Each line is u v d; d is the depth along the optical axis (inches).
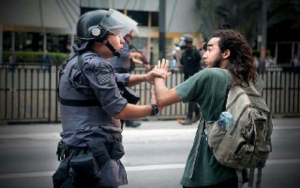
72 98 177.6
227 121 171.0
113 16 182.1
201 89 180.5
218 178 177.6
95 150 173.2
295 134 582.6
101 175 173.6
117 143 182.5
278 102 786.8
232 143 169.8
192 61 611.2
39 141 512.4
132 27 184.9
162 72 192.7
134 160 439.8
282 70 828.6
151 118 644.7
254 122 169.9
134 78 198.7
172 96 181.2
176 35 2030.0
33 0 1988.2
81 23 182.1
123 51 512.4
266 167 420.8
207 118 181.2
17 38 2026.3
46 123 600.7
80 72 175.0
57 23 2000.5
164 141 532.1
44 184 357.4
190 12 2027.6
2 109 684.1
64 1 1974.7
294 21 2245.3
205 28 2011.6
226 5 1991.9
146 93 673.0
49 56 1822.1
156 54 2027.6
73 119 177.9
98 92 172.2
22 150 475.2
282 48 2434.8
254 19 1999.3
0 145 494.6
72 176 173.3
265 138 173.5
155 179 379.6
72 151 176.1
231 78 179.2
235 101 173.8
